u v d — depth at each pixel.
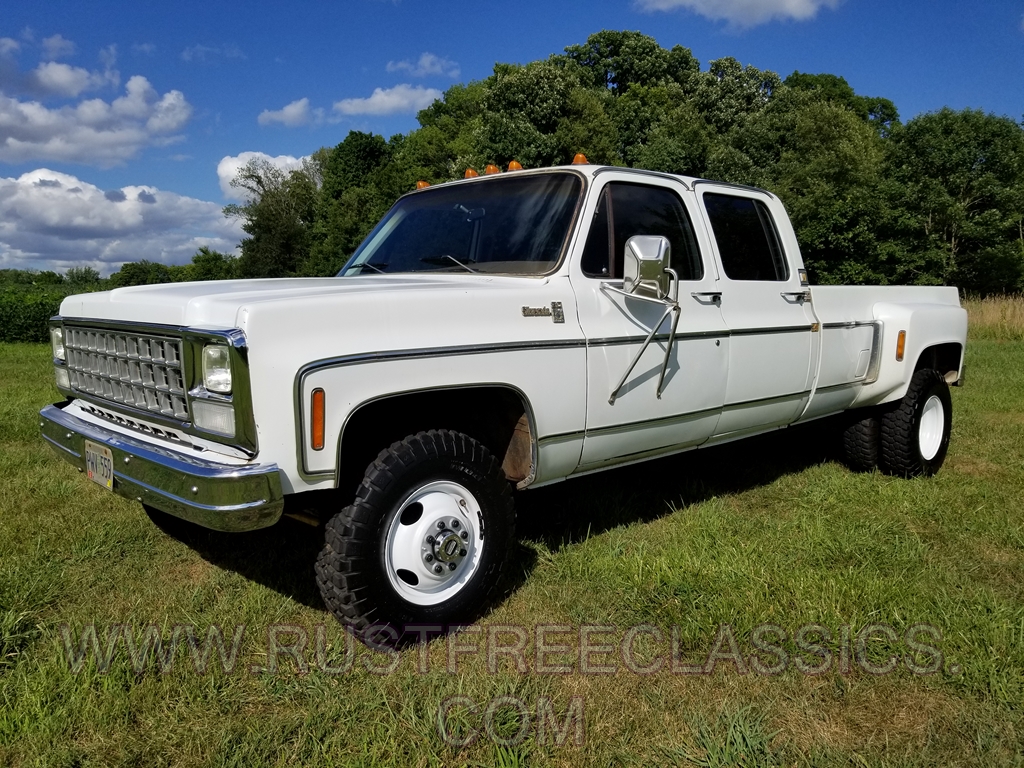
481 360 3.09
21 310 20.20
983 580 3.73
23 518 4.38
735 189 4.50
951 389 9.40
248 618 3.25
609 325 3.59
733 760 2.37
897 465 5.41
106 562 3.84
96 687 2.70
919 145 31.19
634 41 57.44
